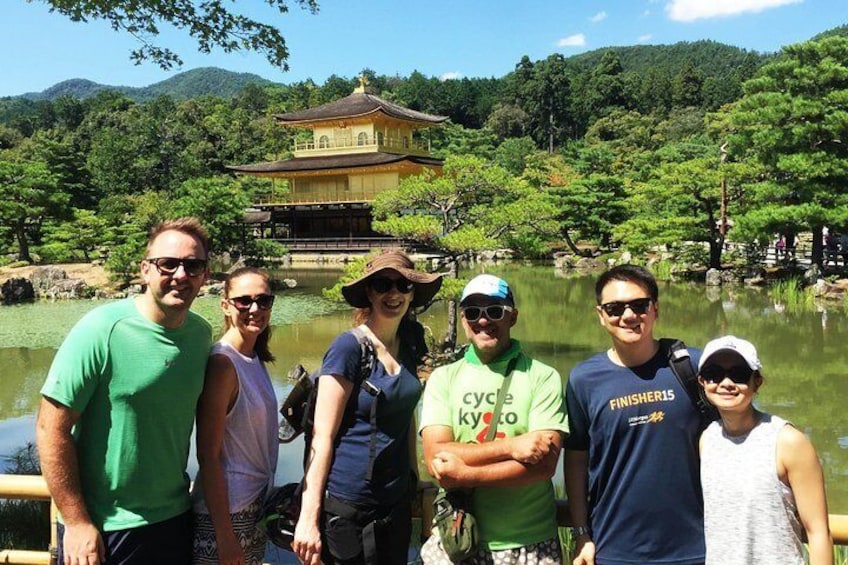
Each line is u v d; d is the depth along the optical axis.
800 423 11.81
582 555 2.96
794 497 2.61
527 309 24.97
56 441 2.73
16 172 39.06
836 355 16.78
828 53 25.92
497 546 2.91
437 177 19.00
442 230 17.27
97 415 2.85
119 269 32.53
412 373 3.13
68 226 39.53
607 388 2.93
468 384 3.01
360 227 50.69
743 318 21.78
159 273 2.86
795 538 2.61
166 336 2.92
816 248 27.19
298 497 3.09
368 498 2.94
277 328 22.61
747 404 2.70
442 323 22.23
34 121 121.25
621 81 117.25
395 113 50.62
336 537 2.92
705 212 32.94
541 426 2.85
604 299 2.96
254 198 59.03
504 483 2.76
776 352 17.28
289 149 82.38
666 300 25.70
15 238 44.72
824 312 22.48
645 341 2.96
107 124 93.75
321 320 24.05
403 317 3.29
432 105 121.19
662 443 2.83
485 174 17.41
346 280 16.44
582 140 100.38
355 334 3.05
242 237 39.53
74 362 2.76
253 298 3.21
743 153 29.34
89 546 2.77
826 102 25.44
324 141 51.91
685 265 34.34
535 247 17.64
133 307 2.94
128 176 72.25
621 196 42.62
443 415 2.99
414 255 27.59
